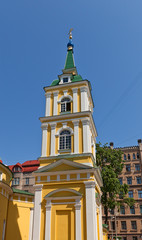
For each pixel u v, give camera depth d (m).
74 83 28.55
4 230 26.97
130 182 61.19
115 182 37.62
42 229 21.52
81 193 22.03
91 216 20.67
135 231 54.97
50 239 20.77
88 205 21.19
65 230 21.03
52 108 28.36
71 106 27.58
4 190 27.31
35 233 21.38
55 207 22.06
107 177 37.81
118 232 56.00
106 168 38.84
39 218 22.00
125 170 62.97
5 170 28.92
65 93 28.64
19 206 29.62
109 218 57.94
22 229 28.86
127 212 57.69
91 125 27.88
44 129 26.97
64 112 27.50
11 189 28.50
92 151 28.22
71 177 22.92
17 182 61.31
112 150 43.19
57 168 23.67
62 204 22.03
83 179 22.50
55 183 23.03
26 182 61.06
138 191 59.56
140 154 63.34
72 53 35.50
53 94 29.06
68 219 21.47
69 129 26.11
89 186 21.97
